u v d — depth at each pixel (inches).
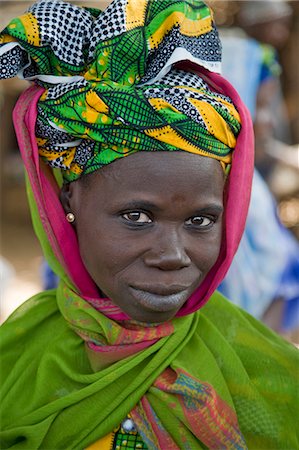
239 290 147.9
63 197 72.9
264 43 185.6
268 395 77.5
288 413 77.0
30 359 82.7
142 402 73.2
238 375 76.2
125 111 63.6
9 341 84.0
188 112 63.9
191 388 70.9
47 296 85.7
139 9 68.2
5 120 460.8
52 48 68.8
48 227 74.0
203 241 65.6
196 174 63.4
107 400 73.2
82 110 65.4
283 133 279.3
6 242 395.2
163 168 62.7
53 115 67.7
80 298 74.9
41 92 70.3
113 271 65.0
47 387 77.4
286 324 156.6
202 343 76.4
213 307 81.4
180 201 62.9
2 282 263.6
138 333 71.9
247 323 81.0
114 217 64.4
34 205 80.2
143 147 63.0
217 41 71.0
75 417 74.4
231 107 68.8
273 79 171.6
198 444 72.7
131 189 63.0
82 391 73.3
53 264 79.2
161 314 64.7
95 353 73.9
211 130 64.7
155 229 63.9
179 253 63.1
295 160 188.9
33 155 71.2
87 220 66.9
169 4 68.0
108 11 67.9
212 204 64.6
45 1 69.8
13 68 69.4
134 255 63.9
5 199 455.2
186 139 63.3
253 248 149.3
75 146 68.5
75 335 79.1
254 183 152.3
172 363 73.0
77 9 69.2
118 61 67.4
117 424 73.0
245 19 186.4
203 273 67.1
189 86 67.4
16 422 77.3
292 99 339.3
